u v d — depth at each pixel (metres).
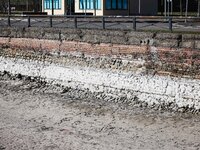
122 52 22.73
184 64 20.31
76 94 24.42
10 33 28.98
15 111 21.86
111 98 23.17
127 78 22.64
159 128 18.66
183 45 20.22
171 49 20.67
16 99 23.94
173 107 20.80
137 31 22.00
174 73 20.73
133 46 22.20
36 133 18.70
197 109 20.05
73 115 20.88
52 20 29.22
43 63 27.12
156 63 21.39
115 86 23.19
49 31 26.39
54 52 26.30
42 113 21.38
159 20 25.03
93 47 24.05
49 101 23.33
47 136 18.31
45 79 27.02
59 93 24.86
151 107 21.38
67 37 25.38
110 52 23.28
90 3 47.41
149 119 19.77
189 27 24.05
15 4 66.94
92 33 23.97
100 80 23.86
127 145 17.16
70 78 25.47
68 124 19.69
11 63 29.27
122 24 25.59
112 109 21.48
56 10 50.25
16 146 17.31
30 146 17.28
